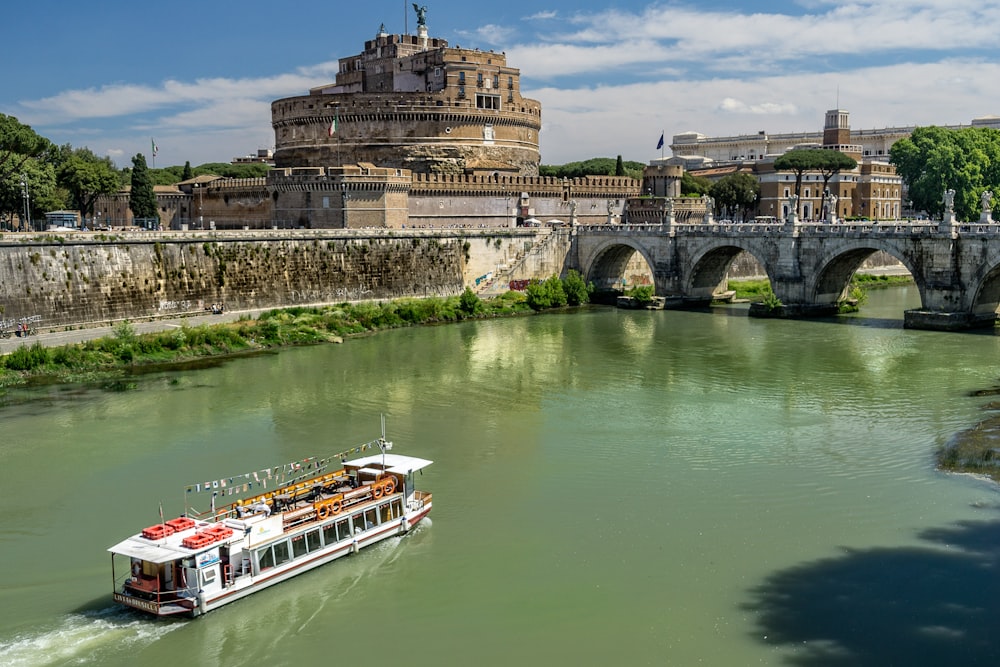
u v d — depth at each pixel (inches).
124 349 3481.8
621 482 2148.1
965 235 4141.2
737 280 6466.5
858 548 1765.5
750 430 2559.1
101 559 1759.4
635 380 3225.9
